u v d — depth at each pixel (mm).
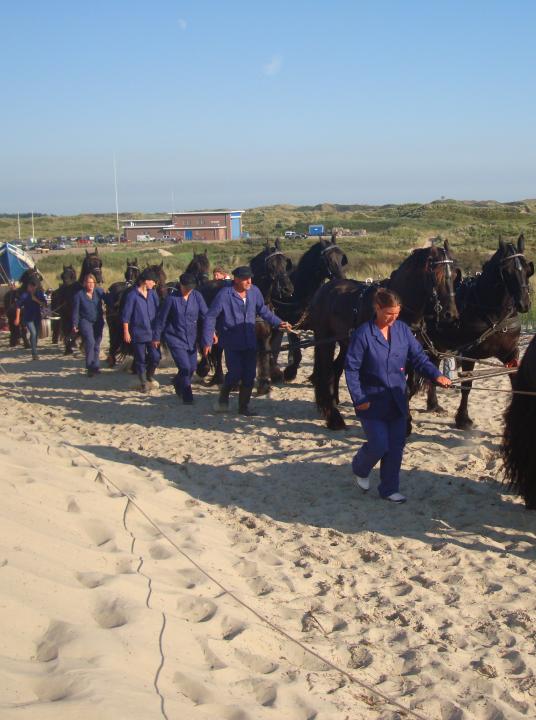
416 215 91000
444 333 9625
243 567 5406
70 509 5652
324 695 3730
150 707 3121
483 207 102938
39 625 3666
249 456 8547
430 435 9297
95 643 3574
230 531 6266
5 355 18656
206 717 3207
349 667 4156
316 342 9680
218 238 102000
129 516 5930
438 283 8695
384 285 9797
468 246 48375
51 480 6227
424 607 4918
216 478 7812
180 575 4930
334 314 9828
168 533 5797
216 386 13320
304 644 4309
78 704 2971
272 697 3592
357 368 6797
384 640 4488
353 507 6898
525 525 6418
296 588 5145
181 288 11430
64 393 12977
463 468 7902
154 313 12852
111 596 4156
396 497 6977
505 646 4453
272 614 4664
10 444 7219
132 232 104312
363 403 6691
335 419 9664
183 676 3539
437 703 3791
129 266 17594
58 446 8039
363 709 3668
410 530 6336
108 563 4801
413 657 4246
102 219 167125
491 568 5527
